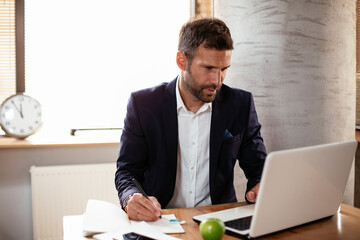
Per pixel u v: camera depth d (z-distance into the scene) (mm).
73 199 2748
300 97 2230
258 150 1740
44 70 2896
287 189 1115
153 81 3059
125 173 1615
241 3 2238
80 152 2867
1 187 2768
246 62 2248
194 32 1459
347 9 2311
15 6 2820
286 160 1075
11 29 2832
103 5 2947
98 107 2998
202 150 1706
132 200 1346
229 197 1724
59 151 2830
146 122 1668
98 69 2977
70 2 2900
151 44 3039
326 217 1338
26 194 2803
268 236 1160
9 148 2756
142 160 1688
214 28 1438
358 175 3031
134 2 2990
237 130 1734
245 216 1304
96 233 1188
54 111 2936
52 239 2729
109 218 1280
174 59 3076
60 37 2904
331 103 2297
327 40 2248
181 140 1697
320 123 2277
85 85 2967
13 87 2861
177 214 1393
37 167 2684
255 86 2240
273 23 2189
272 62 2209
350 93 2396
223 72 1515
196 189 1716
